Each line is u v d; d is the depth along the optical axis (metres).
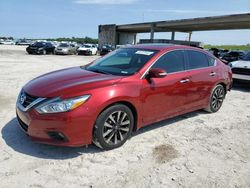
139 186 3.07
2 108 5.56
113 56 5.00
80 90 3.51
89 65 5.02
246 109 6.69
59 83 3.80
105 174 3.27
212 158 3.85
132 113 4.09
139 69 4.23
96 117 3.56
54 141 3.44
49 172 3.24
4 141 3.96
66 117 3.34
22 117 3.62
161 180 3.21
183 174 3.37
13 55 23.58
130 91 3.89
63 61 19.28
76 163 3.48
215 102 6.04
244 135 4.83
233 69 9.67
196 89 5.22
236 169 3.58
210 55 5.83
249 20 38.97
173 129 4.89
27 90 3.80
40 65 14.91
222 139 4.58
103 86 3.68
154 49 4.75
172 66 4.73
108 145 3.81
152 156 3.79
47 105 3.40
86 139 3.55
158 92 4.34
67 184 3.03
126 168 3.43
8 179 3.04
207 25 49.56
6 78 9.41
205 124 5.29
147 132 4.66
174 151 3.99
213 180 3.28
